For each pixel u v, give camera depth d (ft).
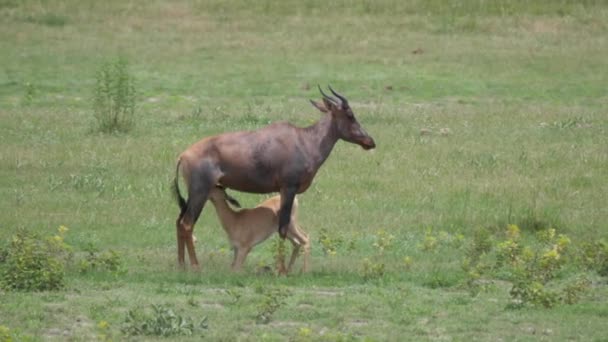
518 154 172.24
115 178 155.12
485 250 117.39
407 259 113.39
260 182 114.01
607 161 166.71
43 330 90.33
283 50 270.67
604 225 132.87
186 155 113.29
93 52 265.95
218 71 249.34
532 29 291.79
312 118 199.31
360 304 97.96
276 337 87.66
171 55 264.72
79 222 132.46
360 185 152.56
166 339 87.10
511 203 141.38
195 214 112.88
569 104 221.87
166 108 213.46
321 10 307.37
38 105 215.31
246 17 301.43
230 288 105.09
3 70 246.68
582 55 266.77
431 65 256.52
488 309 97.40
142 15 303.07
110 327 90.48
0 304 96.12
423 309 96.37
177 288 104.06
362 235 127.95
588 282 105.40
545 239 122.21
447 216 135.95
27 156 167.12
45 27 292.40
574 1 312.91
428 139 185.06
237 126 192.44
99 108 205.16
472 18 299.99
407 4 310.45
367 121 201.05
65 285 103.81
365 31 289.33
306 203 142.72
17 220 132.36
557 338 89.04
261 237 113.29
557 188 150.51
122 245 124.16
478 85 238.07
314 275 110.52
